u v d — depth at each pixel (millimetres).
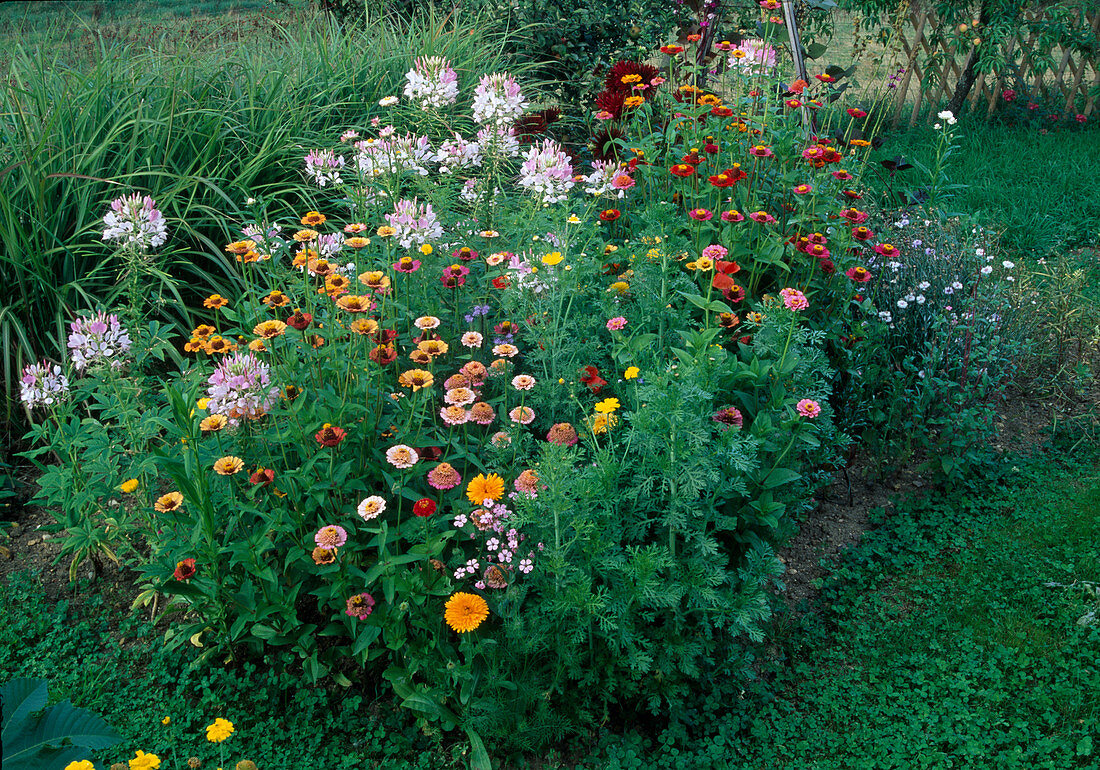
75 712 1918
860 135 6094
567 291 3322
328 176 4004
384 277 2971
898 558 3533
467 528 2721
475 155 4074
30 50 5488
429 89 4148
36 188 4090
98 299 4082
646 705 2830
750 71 4441
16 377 3918
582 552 2672
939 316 4156
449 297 3641
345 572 2656
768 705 2896
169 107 5055
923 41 8523
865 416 4145
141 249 3277
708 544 2650
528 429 3279
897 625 3193
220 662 2918
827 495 3979
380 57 6395
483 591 2793
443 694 2609
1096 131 8352
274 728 2721
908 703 2840
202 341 3084
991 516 3729
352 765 2619
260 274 4039
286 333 3053
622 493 2680
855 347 4004
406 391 3229
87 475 3184
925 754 2617
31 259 3971
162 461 2463
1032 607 3174
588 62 7414
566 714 2729
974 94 8719
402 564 2689
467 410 3113
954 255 4762
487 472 2939
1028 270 5488
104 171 4535
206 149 4789
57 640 3004
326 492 2775
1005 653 2957
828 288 4012
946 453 4031
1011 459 4066
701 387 2850
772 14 5016
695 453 2650
